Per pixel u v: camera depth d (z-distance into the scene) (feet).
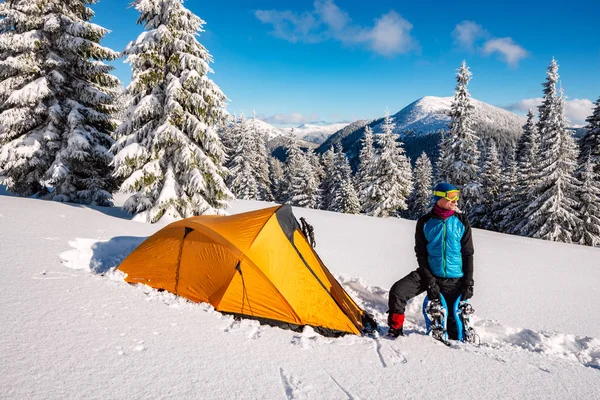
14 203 32.14
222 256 13.37
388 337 12.09
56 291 11.37
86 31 44.62
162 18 37.35
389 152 104.83
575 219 75.87
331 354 9.78
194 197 37.99
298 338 10.71
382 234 46.83
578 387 8.98
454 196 12.23
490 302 19.53
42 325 8.97
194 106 37.06
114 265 18.33
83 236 21.83
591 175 77.77
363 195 108.78
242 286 12.91
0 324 8.70
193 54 38.17
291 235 14.85
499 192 112.68
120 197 63.57
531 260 36.29
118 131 37.42
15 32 45.16
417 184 175.73
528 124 116.37
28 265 13.74
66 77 45.80
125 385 7.06
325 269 16.14
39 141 43.75
